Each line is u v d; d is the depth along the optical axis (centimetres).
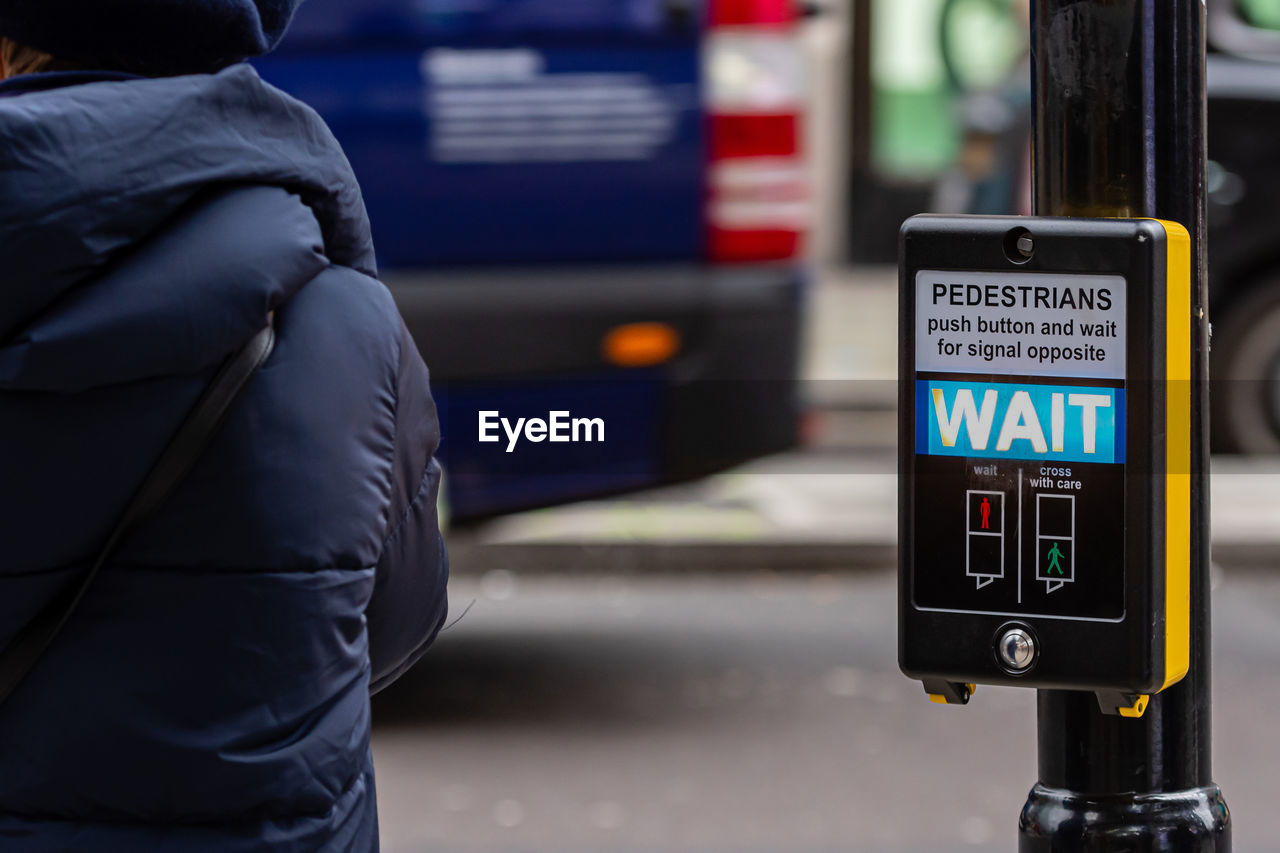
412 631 281
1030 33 288
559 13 852
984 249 264
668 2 855
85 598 246
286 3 281
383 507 259
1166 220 276
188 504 245
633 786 763
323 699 251
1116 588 261
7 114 232
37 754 245
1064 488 263
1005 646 265
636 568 1172
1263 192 1321
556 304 855
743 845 692
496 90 852
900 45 2067
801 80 868
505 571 1168
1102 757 283
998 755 816
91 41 258
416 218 855
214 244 241
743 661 973
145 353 237
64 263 233
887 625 1062
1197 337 273
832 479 1423
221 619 246
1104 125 279
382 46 850
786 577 1181
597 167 855
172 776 245
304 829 250
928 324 267
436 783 764
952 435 267
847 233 2103
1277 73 1325
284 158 250
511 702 879
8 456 239
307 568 249
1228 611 1104
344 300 260
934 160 2073
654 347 856
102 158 235
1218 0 1337
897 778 780
